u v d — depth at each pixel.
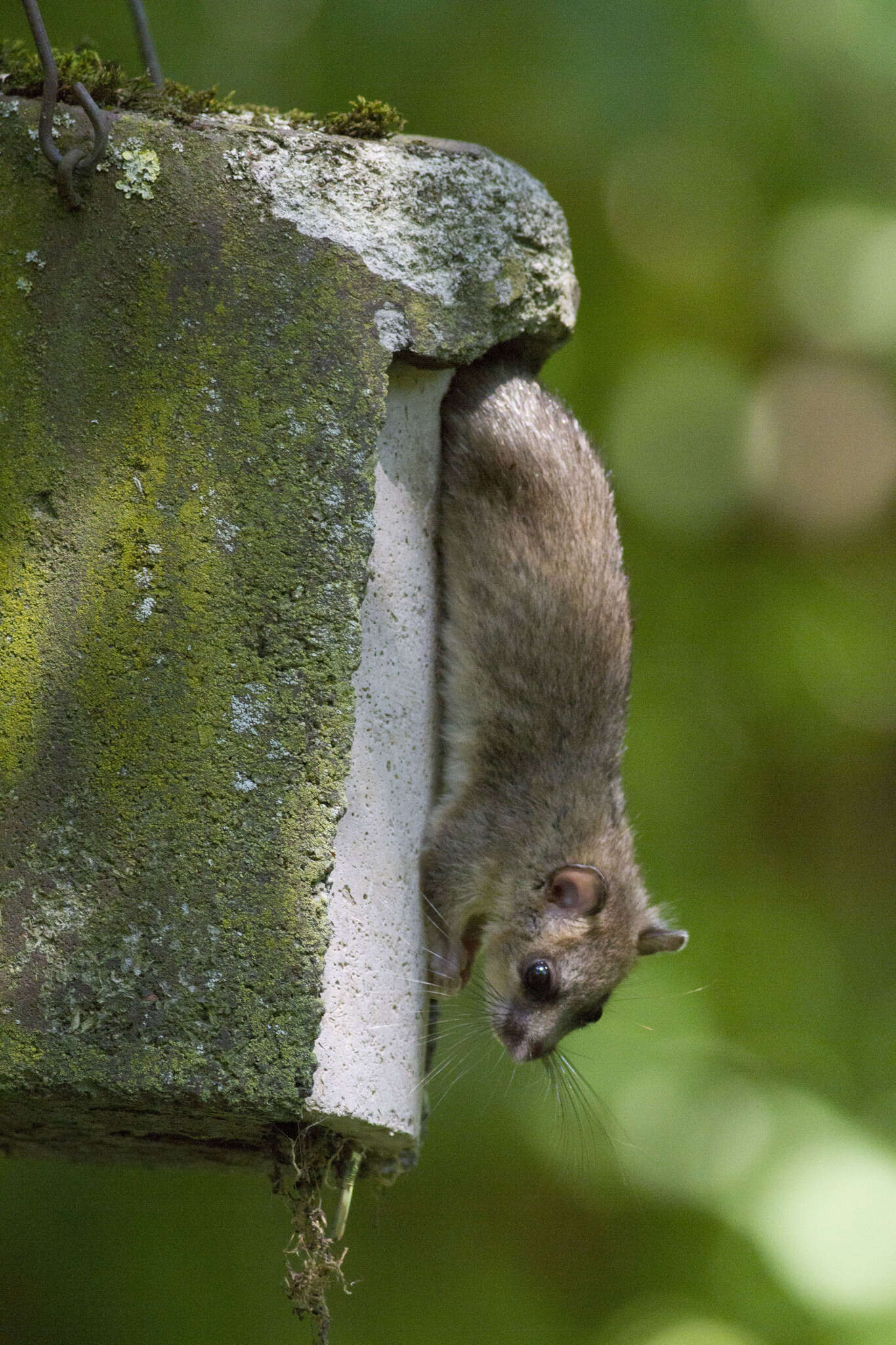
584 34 12.64
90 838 6.09
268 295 6.44
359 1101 6.70
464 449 8.00
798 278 15.91
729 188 15.02
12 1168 12.58
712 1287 12.64
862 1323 11.83
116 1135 7.12
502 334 7.18
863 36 13.88
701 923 14.39
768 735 15.78
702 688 15.58
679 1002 13.79
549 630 8.49
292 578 6.34
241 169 6.46
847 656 16.08
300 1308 6.80
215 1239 12.59
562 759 8.87
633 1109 12.97
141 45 8.08
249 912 6.14
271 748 6.24
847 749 16.36
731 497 16.44
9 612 6.16
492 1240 13.12
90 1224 12.48
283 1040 6.09
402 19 12.82
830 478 17.92
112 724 6.15
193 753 6.18
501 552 8.18
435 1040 7.87
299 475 6.39
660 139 13.30
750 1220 12.40
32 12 6.19
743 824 15.55
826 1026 14.56
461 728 8.15
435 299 6.80
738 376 16.59
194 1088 5.99
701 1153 12.86
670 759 14.80
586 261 14.78
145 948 6.05
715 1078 13.43
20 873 6.04
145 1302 12.16
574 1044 13.23
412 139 7.09
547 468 8.41
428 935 7.63
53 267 6.27
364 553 6.44
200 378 6.34
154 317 6.32
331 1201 10.32
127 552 6.23
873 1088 14.39
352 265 6.58
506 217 7.14
